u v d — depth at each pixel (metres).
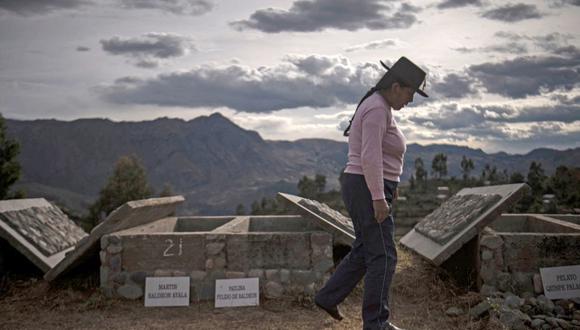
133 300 5.63
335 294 4.21
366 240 3.94
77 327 4.92
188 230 7.71
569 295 5.32
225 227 6.37
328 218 6.06
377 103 3.88
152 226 6.82
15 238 6.06
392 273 3.91
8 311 5.42
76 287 5.96
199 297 5.62
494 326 4.57
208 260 5.65
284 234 5.66
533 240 5.43
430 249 6.06
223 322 5.02
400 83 3.92
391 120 3.98
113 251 5.68
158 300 5.54
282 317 5.14
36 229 6.58
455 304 5.36
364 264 4.13
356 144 3.99
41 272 6.51
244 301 5.53
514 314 4.64
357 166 3.94
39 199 7.54
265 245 5.66
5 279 6.21
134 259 5.69
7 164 20.59
